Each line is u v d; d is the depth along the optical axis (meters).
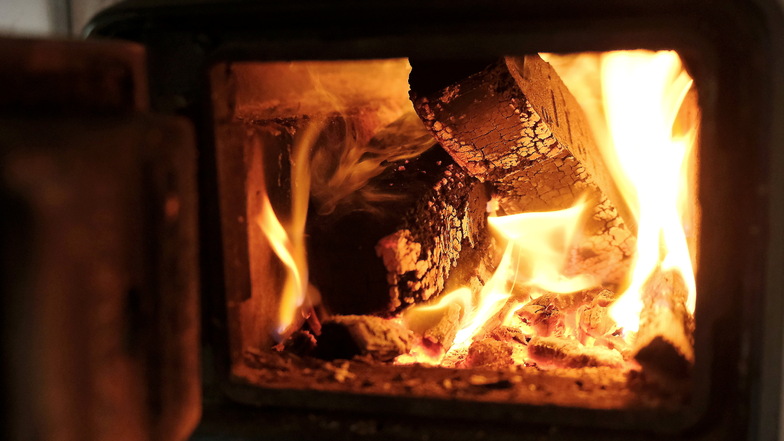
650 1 0.74
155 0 0.78
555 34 0.75
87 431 0.65
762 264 0.74
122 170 0.66
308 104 0.94
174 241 0.70
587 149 0.97
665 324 0.83
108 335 0.65
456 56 0.76
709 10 0.74
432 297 0.95
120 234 0.66
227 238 0.81
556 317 0.98
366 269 0.91
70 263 0.63
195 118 0.79
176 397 0.71
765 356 0.74
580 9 0.75
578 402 0.78
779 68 0.73
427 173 0.97
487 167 0.95
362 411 0.79
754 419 0.75
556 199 0.96
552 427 0.78
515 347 0.94
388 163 1.01
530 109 0.88
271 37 0.78
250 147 0.86
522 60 0.90
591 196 0.94
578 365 0.87
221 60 0.78
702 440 0.76
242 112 0.83
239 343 0.84
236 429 0.81
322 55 0.77
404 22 0.77
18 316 0.62
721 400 0.76
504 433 0.78
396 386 0.81
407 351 0.90
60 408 0.63
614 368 0.86
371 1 0.76
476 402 0.78
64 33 0.97
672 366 0.81
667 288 0.87
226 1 0.77
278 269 0.92
